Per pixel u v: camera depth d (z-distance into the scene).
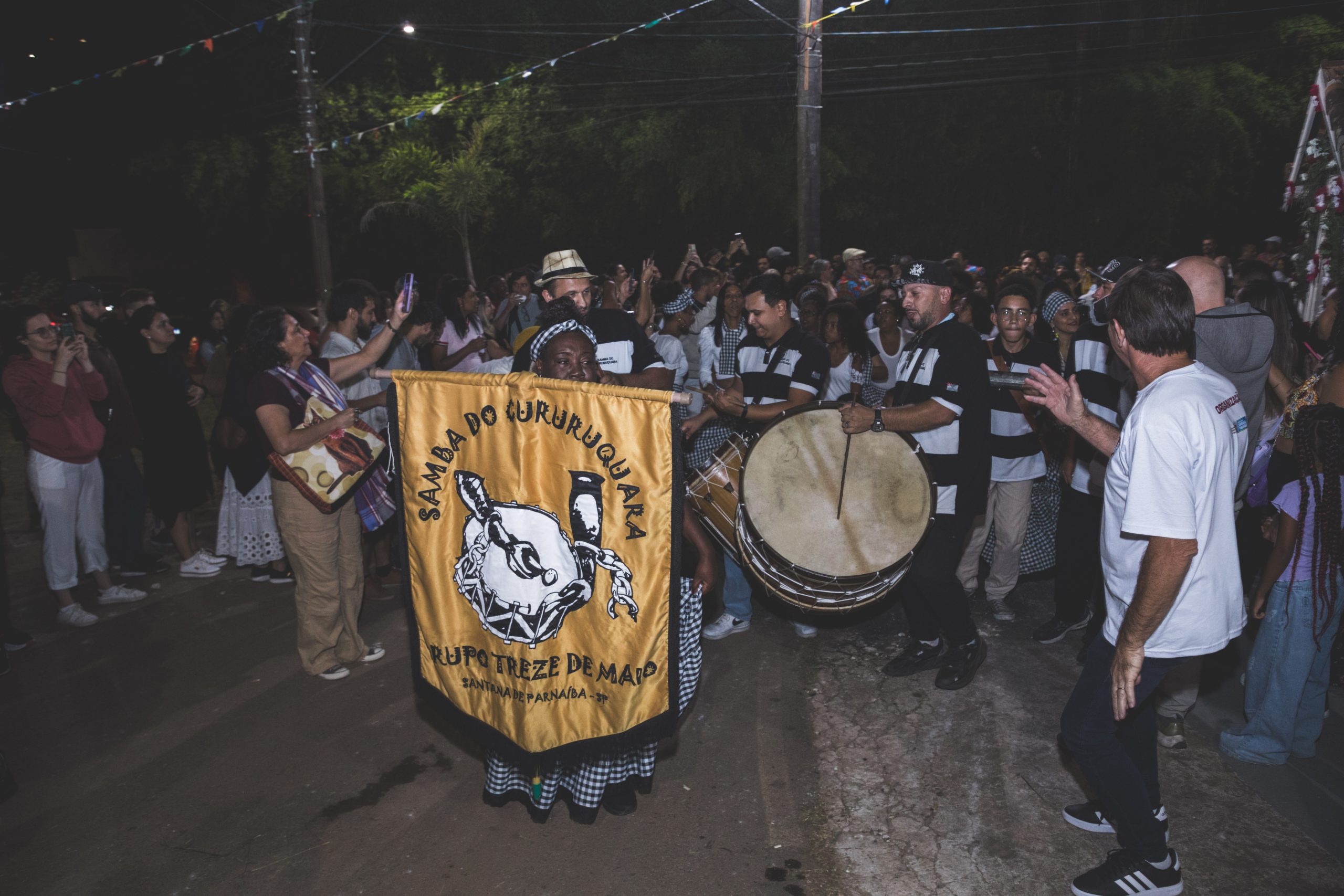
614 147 19.89
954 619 4.24
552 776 3.36
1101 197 20.83
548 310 3.62
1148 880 2.90
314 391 4.23
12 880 3.16
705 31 20.14
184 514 6.03
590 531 2.81
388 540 5.73
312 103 13.17
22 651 4.96
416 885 3.09
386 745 3.97
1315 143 6.27
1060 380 3.00
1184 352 2.66
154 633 5.18
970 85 19.98
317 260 13.39
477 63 21.48
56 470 5.15
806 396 4.48
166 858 3.26
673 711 2.89
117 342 5.92
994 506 5.01
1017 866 3.11
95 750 3.97
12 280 20.23
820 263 9.54
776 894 3.01
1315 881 2.99
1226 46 21.06
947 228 21.52
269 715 4.24
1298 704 3.56
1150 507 2.50
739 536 3.95
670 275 21.84
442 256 23.30
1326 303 4.15
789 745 3.89
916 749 3.83
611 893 3.03
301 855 3.26
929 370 4.03
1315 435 3.18
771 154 19.86
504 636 2.92
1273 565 3.45
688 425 4.43
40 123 20.38
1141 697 2.78
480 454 2.87
